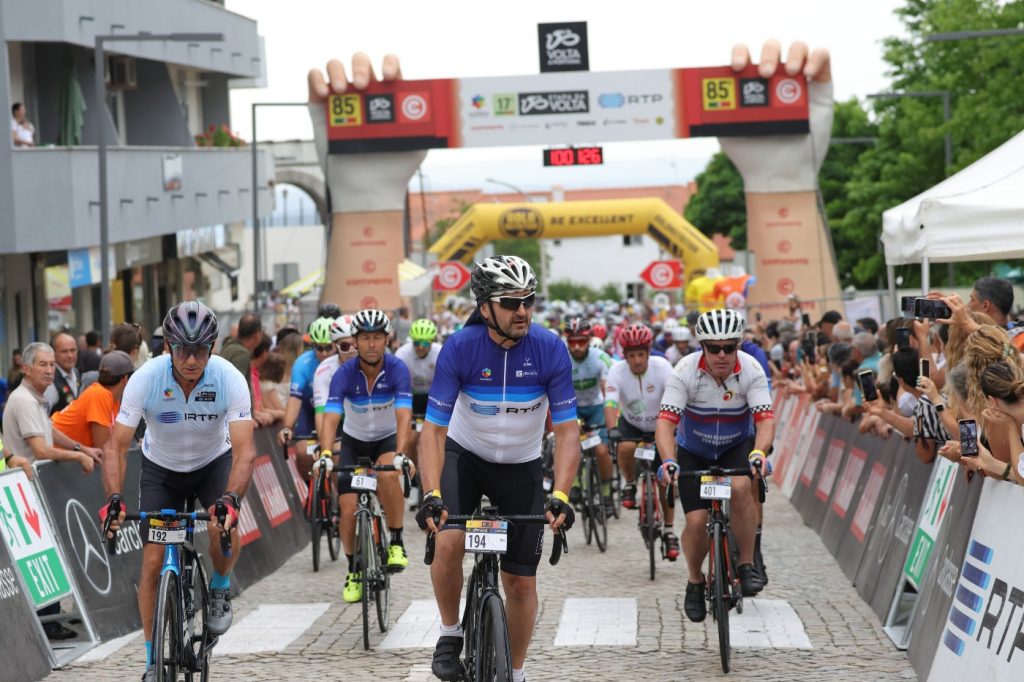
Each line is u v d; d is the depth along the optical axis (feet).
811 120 99.71
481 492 21.13
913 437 29.32
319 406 38.24
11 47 82.53
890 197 140.87
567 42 99.30
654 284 136.36
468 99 99.86
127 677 25.85
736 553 26.73
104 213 73.56
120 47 91.30
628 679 24.56
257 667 26.32
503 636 18.33
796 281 100.68
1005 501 20.84
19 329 83.05
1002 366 20.54
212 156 107.24
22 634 25.96
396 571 30.60
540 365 20.24
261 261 204.44
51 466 29.78
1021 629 18.83
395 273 101.24
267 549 39.50
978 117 113.60
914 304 25.79
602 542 41.42
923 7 135.64
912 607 28.89
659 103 99.66
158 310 117.19
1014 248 37.27
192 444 22.85
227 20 115.14
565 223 135.23
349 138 99.96
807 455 50.90
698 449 28.63
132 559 31.96
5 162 73.82
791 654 26.32
